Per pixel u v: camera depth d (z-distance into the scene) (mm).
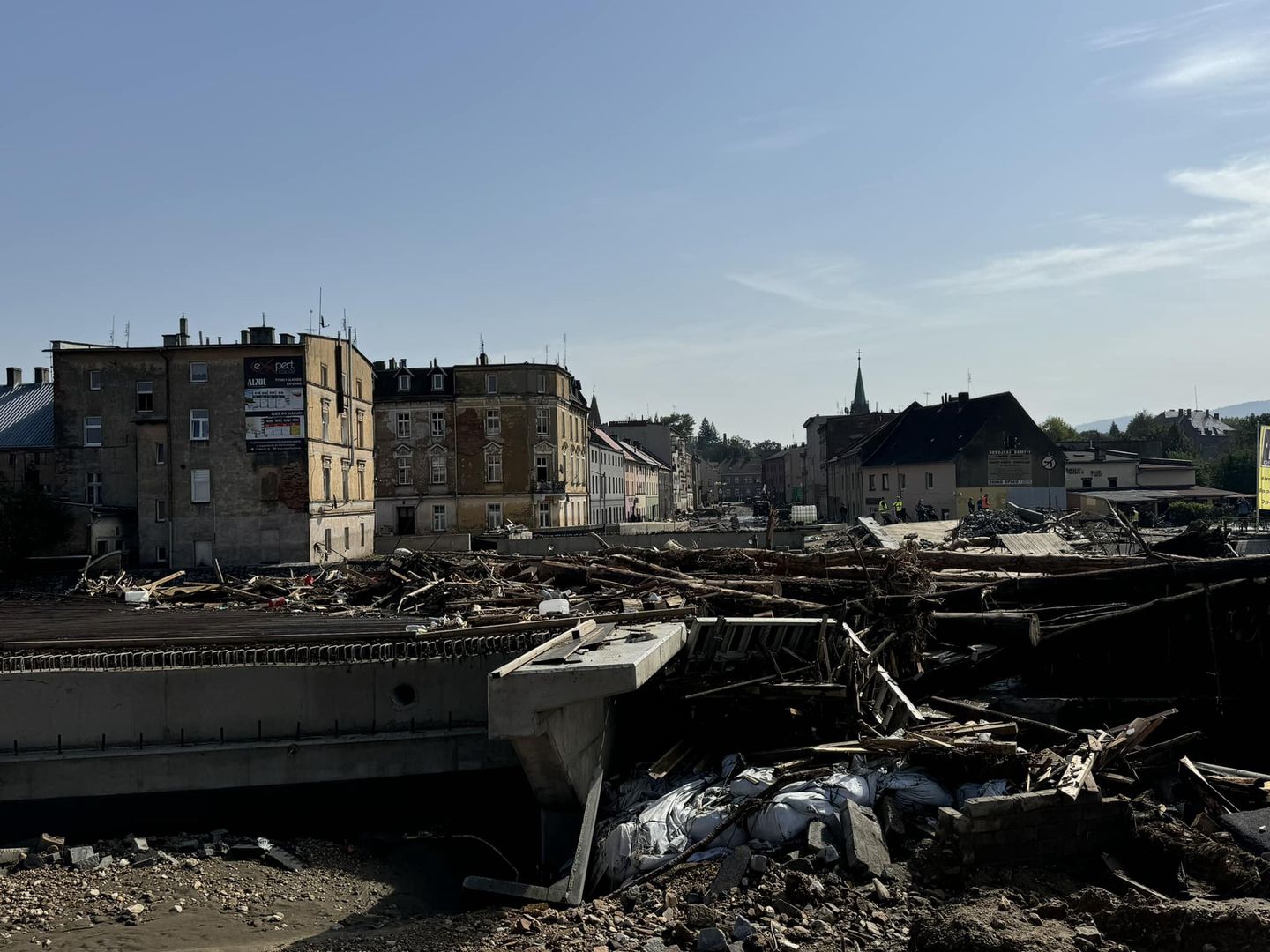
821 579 23156
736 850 12375
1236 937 8656
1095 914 9750
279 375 45938
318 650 17453
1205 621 17219
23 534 43344
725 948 10117
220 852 15609
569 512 69938
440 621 19547
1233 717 15820
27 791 16953
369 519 56031
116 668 17250
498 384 65125
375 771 17375
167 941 12047
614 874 13109
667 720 17812
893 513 66562
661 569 27094
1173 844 10852
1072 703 16547
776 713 16609
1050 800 11250
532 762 13688
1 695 17125
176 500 45906
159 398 48125
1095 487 79062
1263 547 33844
